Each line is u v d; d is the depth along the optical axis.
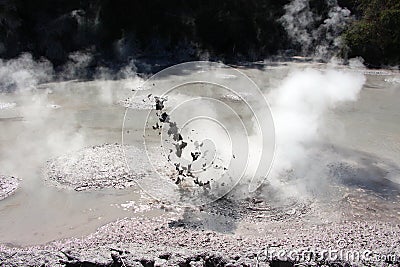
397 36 20.98
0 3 17.70
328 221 7.16
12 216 7.18
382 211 7.57
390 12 21.00
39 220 7.07
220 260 5.74
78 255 5.84
